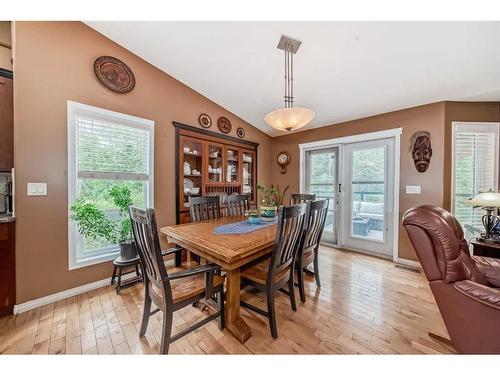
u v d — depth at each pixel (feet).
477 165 8.77
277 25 6.20
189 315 5.90
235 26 6.50
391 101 9.29
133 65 8.29
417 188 9.36
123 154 8.11
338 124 11.95
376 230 10.82
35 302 6.16
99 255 7.58
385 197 10.48
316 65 7.66
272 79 8.91
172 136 9.67
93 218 6.60
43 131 6.31
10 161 6.59
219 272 5.43
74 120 6.89
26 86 6.01
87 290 7.14
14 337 4.96
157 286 4.43
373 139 10.77
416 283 7.75
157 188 9.11
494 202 6.28
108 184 7.93
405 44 6.25
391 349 4.63
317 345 4.76
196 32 6.95
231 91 10.41
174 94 9.71
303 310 6.11
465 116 8.80
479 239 6.86
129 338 4.97
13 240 5.85
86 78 7.11
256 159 14.15
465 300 3.84
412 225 4.38
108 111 7.61
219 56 8.00
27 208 6.07
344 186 11.92
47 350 4.58
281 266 5.32
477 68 6.91
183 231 6.24
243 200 10.36
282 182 14.71
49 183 6.43
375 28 5.86
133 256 7.30
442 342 4.79
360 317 5.77
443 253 4.05
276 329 5.16
